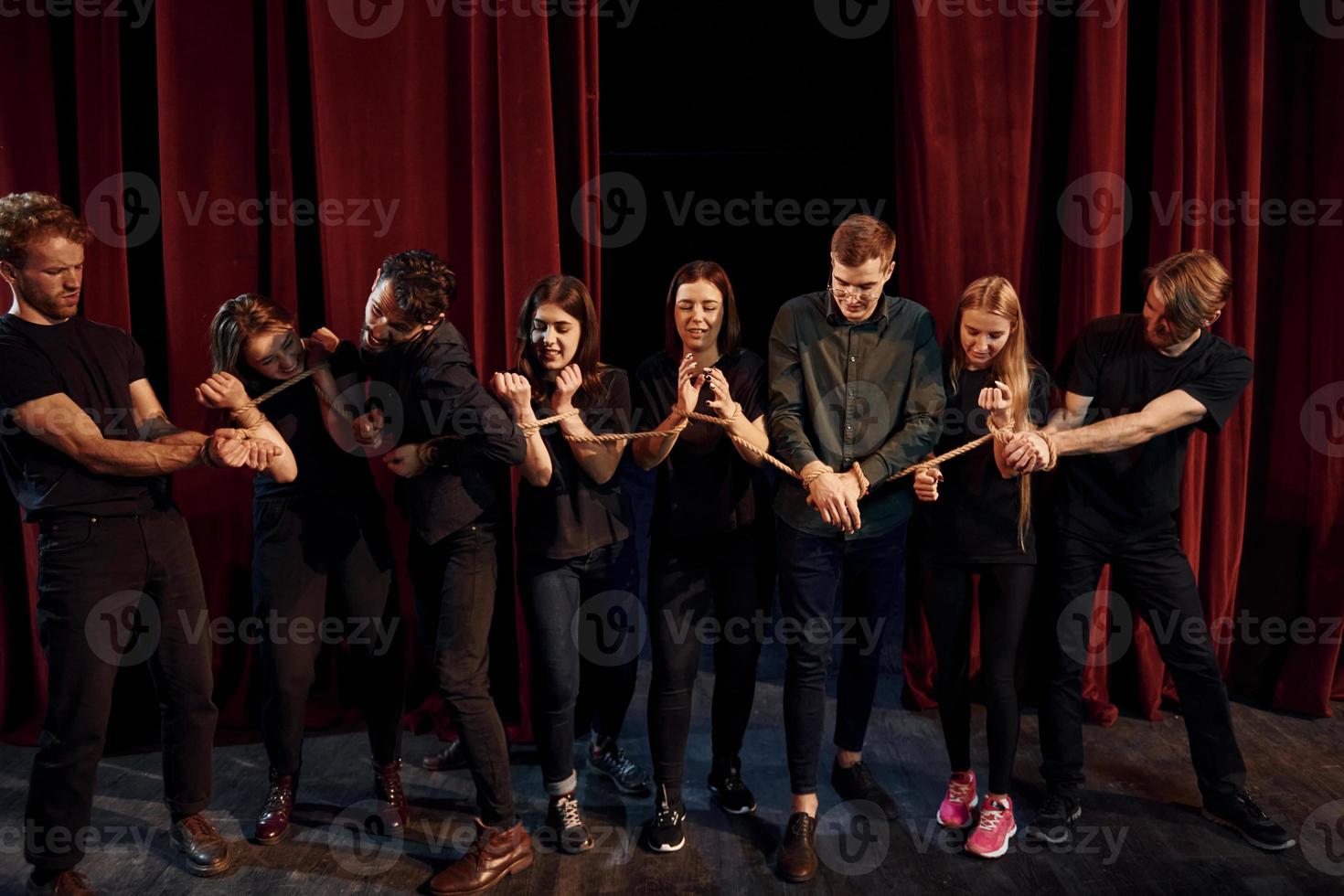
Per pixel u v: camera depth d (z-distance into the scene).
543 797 2.33
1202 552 2.71
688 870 2.06
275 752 2.15
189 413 2.45
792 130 4.72
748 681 2.18
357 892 2.00
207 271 2.42
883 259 1.95
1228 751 2.15
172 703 2.04
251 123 2.41
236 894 1.98
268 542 2.09
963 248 2.51
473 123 2.39
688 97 4.71
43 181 2.38
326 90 2.38
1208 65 2.48
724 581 2.11
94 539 1.89
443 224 2.47
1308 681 2.66
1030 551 2.07
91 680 1.89
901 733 2.60
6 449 1.89
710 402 1.99
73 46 2.38
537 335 2.01
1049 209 2.63
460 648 2.00
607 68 4.69
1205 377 2.08
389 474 2.59
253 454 1.92
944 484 2.11
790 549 2.07
